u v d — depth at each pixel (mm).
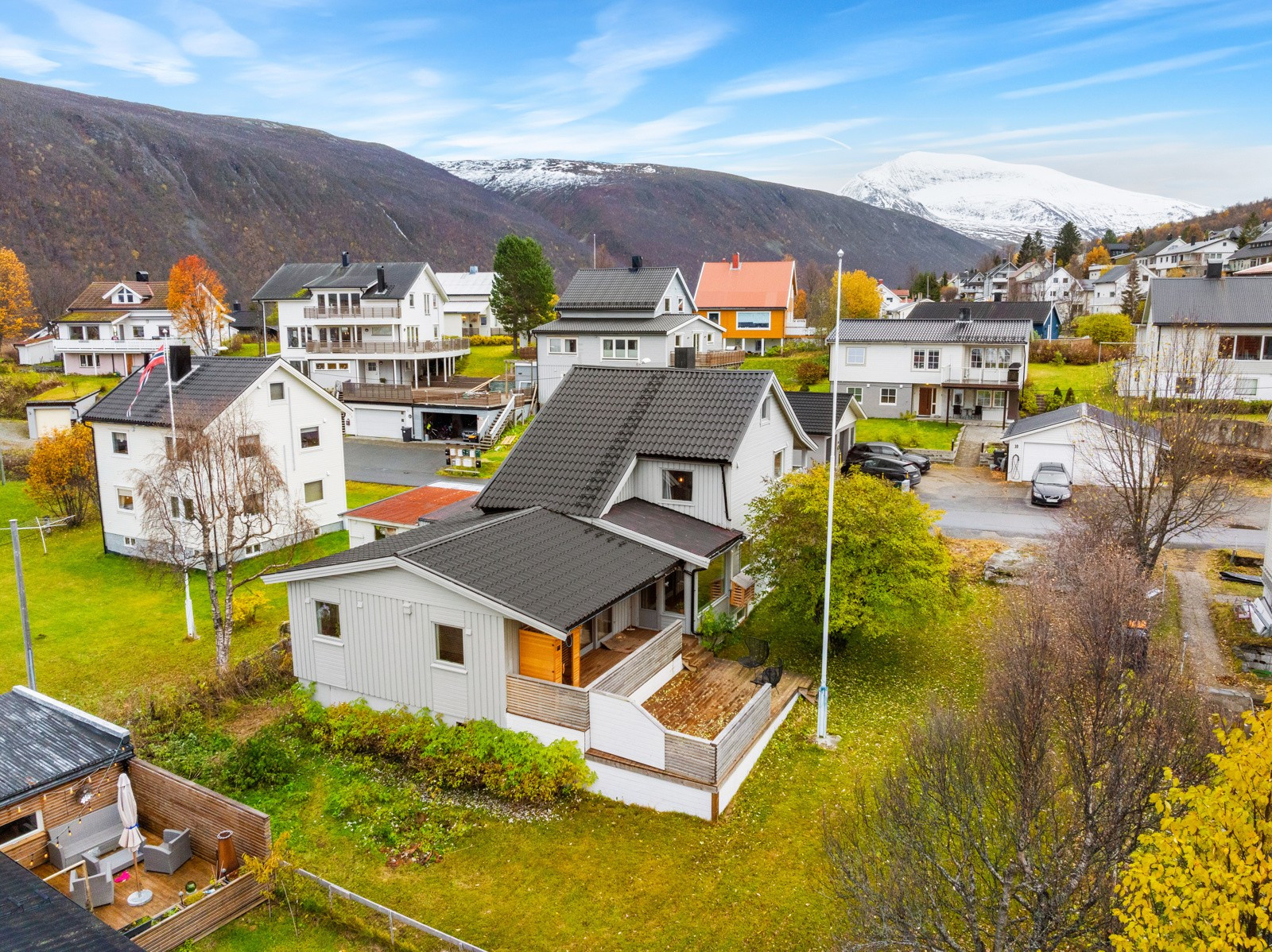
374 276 71062
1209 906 7699
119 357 80625
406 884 14906
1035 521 35938
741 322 78438
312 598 20562
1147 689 12336
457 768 17656
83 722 16656
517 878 15016
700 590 25328
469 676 18578
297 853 15734
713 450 24750
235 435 29344
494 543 20594
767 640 24812
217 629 23234
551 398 28297
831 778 17781
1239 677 21266
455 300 92562
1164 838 8312
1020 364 54562
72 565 35844
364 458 54031
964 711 19328
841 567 21844
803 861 15188
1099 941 9844
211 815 15203
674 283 62375
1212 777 9641
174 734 19891
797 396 42438
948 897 11852
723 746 16656
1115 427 30172
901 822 11516
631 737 17203
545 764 17203
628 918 14000
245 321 99438
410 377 68250
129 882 14789
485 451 52781
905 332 58094
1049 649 14289
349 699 20500
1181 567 29688
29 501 45688
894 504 22609
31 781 14711
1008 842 11625
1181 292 50969
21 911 10773
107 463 36375
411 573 18688
